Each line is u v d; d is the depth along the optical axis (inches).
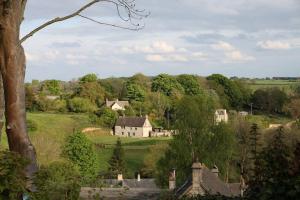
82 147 2292.1
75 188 396.8
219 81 5580.7
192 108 2005.4
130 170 2783.0
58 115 4232.3
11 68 385.4
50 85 5418.3
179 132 2015.3
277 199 380.5
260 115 4702.3
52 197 357.1
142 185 1882.4
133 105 5211.6
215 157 1974.7
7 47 384.5
